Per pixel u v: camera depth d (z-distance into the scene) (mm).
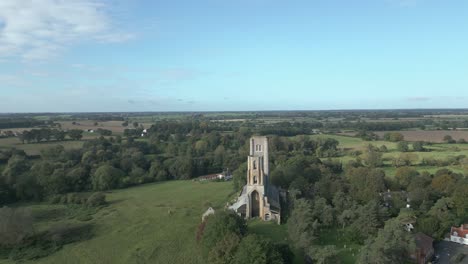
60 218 136125
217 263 82125
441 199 118000
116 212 140250
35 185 164875
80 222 129625
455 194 120875
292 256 84375
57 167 193750
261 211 115562
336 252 82812
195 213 132750
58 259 99812
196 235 103875
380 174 153875
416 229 109375
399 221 96000
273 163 196250
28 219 115625
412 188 142750
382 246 81062
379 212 104875
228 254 81688
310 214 102562
